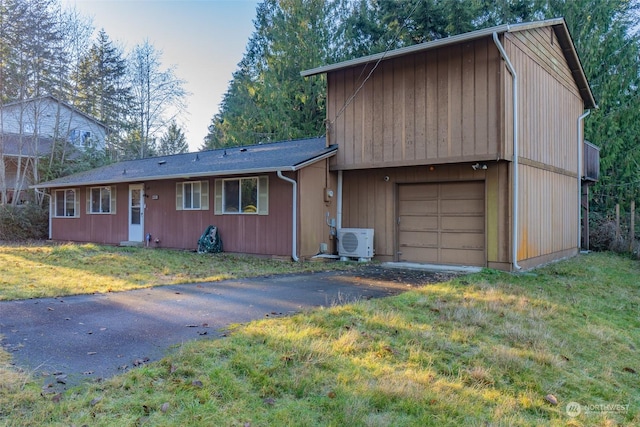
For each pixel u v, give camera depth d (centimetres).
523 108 963
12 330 421
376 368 352
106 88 2908
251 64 2794
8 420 251
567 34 1181
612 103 1942
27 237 1809
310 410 284
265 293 626
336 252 1146
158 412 268
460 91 909
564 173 1256
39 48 2012
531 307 591
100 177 1595
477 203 965
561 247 1220
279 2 2472
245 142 2566
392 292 651
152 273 805
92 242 1608
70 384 300
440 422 281
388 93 1015
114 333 416
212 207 1237
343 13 2445
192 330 427
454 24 2033
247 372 327
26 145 2180
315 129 2391
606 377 399
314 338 405
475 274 834
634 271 1016
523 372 376
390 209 1074
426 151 953
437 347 413
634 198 1884
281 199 1079
